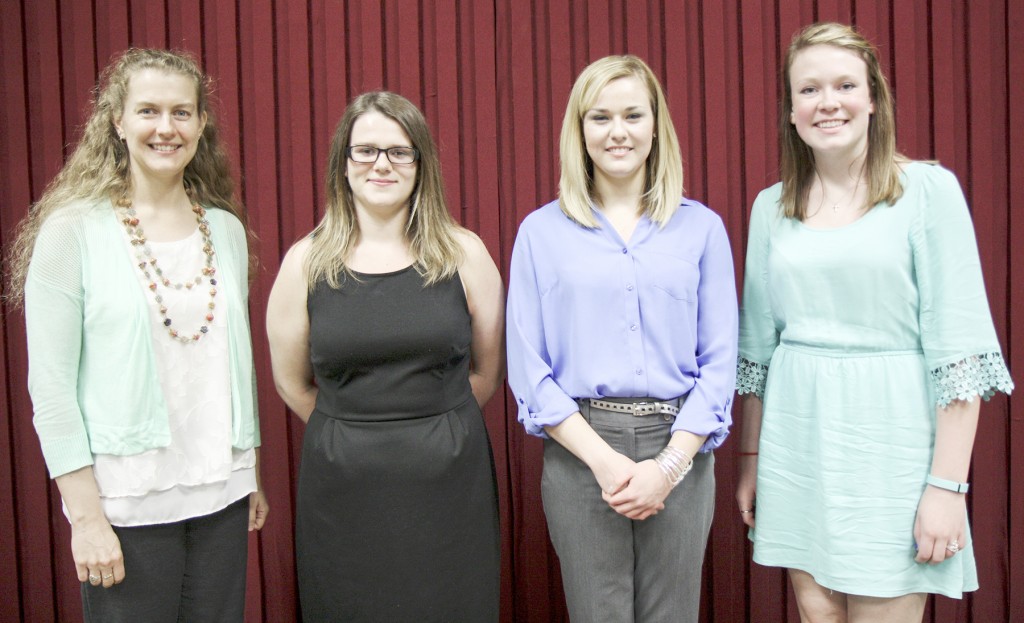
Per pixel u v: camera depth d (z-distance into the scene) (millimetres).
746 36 2240
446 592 1646
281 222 2318
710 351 1656
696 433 1586
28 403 2328
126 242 1544
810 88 1611
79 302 1505
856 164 1646
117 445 1488
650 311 1614
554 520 1680
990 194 2246
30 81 2309
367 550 1630
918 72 2250
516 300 1711
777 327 1775
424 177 1694
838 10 2242
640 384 1607
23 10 2301
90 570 1489
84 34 2289
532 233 1715
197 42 2281
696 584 1674
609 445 1616
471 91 2279
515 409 2322
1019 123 2232
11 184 2318
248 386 1685
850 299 1602
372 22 2254
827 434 1607
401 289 1650
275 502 2320
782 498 1691
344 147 1677
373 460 1619
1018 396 2264
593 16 2250
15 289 1683
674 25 2246
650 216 1677
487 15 2254
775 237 1729
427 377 1647
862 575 1580
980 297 1528
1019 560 2287
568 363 1653
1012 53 2223
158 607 1548
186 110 1572
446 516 1641
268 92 2273
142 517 1513
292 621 2336
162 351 1545
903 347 1595
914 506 1570
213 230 1686
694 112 2271
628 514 1544
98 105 1614
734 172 2277
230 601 1652
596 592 1639
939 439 1546
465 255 1722
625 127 1617
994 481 2285
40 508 2340
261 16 2264
